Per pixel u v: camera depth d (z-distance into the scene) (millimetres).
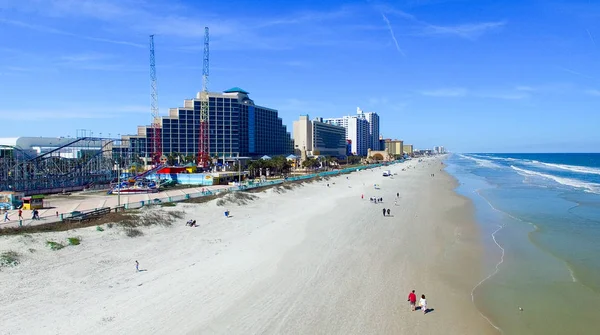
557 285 34344
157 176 106125
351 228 55656
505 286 34094
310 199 85062
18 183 82562
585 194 91875
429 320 27594
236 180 116500
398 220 62469
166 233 48281
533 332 26203
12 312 26422
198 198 72000
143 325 25422
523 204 78250
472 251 44688
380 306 29609
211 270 36094
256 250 42969
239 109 189250
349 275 35969
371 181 136625
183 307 28188
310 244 46156
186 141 181375
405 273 37031
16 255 34594
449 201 84500
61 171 103562
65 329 24609
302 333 25109
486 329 26500
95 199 74625
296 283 33531
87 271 34219
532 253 43750
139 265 36781
